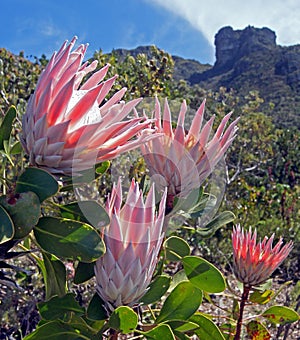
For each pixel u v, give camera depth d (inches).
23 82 199.6
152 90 166.2
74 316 43.2
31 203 35.1
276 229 257.6
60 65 35.4
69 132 34.6
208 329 50.0
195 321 50.4
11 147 44.7
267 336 68.2
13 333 108.7
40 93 35.6
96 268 40.9
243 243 68.7
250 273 68.2
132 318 38.2
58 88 35.0
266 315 70.6
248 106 549.0
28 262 122.6
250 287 69.3
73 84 34.0
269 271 68.2
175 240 52.3
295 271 251.3
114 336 42.8
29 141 35.5
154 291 45.9
